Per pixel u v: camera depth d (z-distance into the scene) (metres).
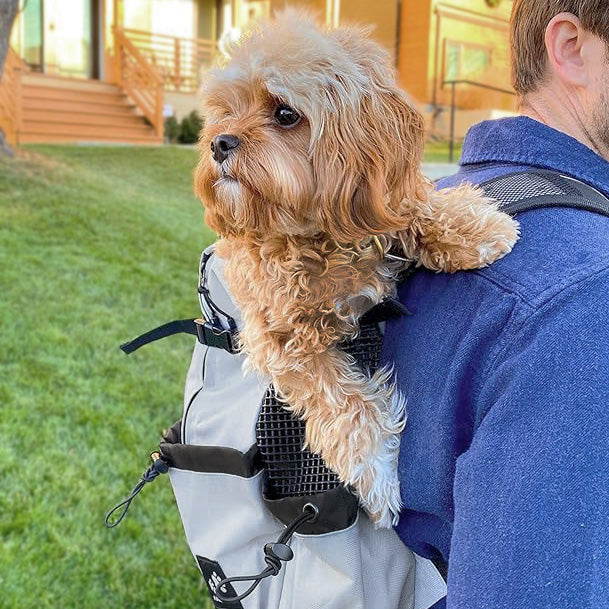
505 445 0.97
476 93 14.48
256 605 1.45
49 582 3.28
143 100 15.11
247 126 1.50
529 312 1.04
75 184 9.11
